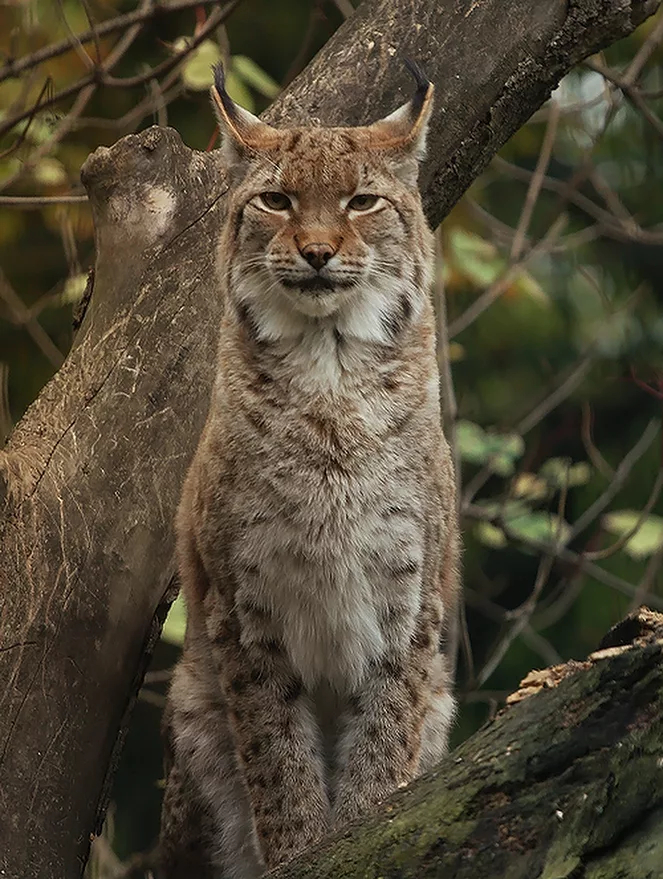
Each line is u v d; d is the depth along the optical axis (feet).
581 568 47.62
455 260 46.37
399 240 30.68
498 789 20.36
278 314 29.89
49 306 56.90
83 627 29.91
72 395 31.71
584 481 54.39
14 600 29.04
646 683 19.65
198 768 33.32
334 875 21.22
